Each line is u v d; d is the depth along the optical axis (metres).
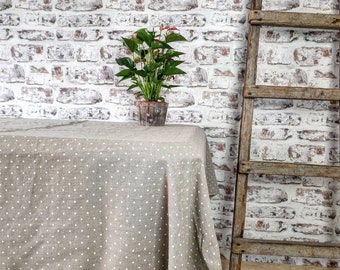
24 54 1.93
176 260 0.87
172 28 1.71
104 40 1.91
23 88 1.95
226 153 1.90
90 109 1.94
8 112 1.96
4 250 0.96
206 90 1.89
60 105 1.95
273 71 1.86
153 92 1.68
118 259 0.93
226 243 1.92
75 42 1.92
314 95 1.67
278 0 1.84
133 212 0.93
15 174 0.95
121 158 0.93
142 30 1.58
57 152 0.94
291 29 1.84
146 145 0.95
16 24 1.92
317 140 1.87
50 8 1.91
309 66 1.85
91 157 0.94
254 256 1.91
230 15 1.86
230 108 1.89
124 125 1.59
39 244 0.96
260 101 1.88
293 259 1.90
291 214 1.89
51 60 1.93
